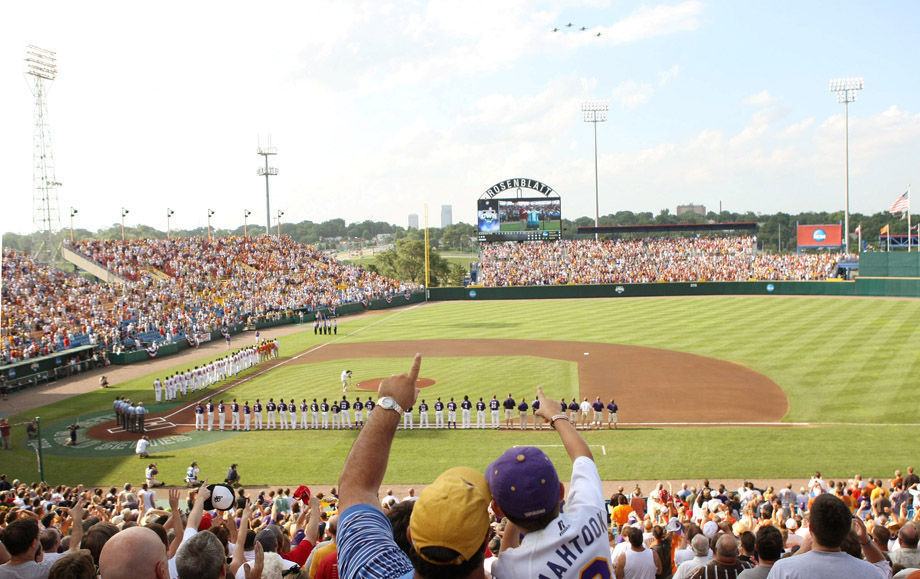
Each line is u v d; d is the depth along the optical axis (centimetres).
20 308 6306
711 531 1284
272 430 3672
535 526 336
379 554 292
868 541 769
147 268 8562
